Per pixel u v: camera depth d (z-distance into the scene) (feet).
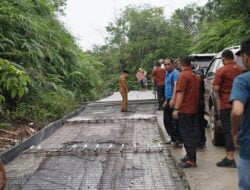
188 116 20.08
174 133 25.44
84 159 23.45
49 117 38.83
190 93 19.99
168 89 25.08
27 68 42.96
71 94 49.98
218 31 67.15
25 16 45.73
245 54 10.71
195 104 20.17
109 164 22.25
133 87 107.45
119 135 30.89
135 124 36.06
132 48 118.93
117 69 121.19
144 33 120.37
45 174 20.70
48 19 57.41
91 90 63.46
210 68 29.14
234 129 10.19
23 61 43.37
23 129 32.14
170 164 21.90
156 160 22.81
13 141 27.73
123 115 42.24
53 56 51.80
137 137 29.86
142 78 86.17
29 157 24.38
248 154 10.18
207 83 28.12
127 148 25.54
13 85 27.43
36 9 54.85
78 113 45.50
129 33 121.90
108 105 53.01
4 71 28.09
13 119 35.86
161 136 29.76
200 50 73.00
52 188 18.49
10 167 22.24
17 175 20.65
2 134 30.68
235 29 60.75
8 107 38.65
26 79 28.22
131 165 21.89
